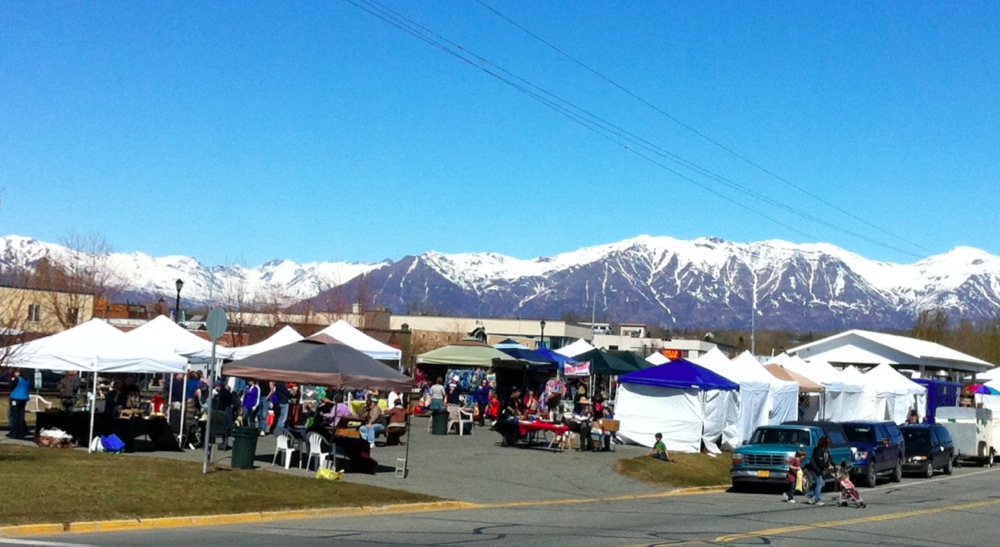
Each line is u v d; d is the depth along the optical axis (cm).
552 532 1683
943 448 3750
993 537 1889
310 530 1609
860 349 7156
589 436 3244
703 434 3462
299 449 2391
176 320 5306
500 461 2828
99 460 2105
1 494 1619
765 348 14275
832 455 2836
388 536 1559
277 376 2191
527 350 4297
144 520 1588
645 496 2527
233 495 1828
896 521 2111
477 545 1488
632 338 11125
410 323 10900
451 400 4181
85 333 2448
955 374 7731
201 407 3012
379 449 2930
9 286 5594
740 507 2319
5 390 4159
